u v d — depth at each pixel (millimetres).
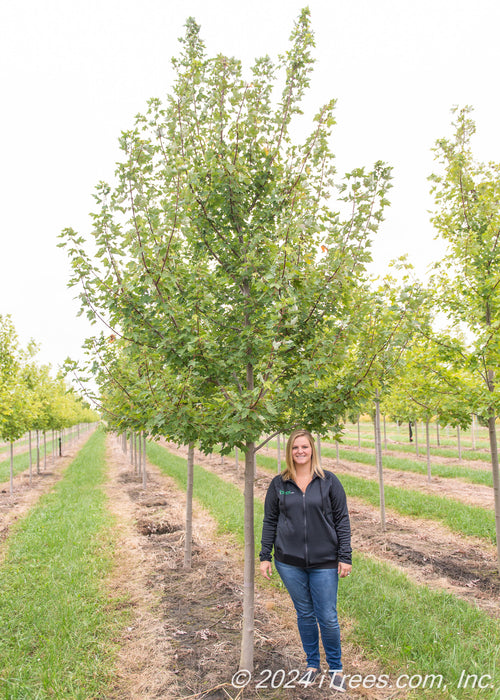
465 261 5398
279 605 4473
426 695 2965
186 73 3705
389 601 4227
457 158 5422
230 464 16156
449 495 9805
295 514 3098
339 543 3107
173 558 6000
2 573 5352
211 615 4277
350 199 3145
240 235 3518
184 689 3123
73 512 8578
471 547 6422
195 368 3240
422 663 3256
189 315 3209
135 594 4836
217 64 3451
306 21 3453
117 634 3928
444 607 4156
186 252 4281
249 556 3355
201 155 3561
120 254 3219
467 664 3230
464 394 5301
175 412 3020
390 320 3336
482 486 10977
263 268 3189
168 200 3549
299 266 3184
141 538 7004
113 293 3211
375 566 5258
